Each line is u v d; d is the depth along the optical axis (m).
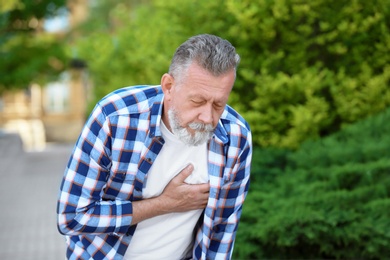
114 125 2.20
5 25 18.20
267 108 6.48
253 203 4.81
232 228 2.48
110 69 11.91
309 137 6.31
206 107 2.03
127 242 2.35
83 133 2.22
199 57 1.99
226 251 2.51
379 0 6.39
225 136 2.31
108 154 2.22
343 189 4.72
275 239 4.42
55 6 18.67
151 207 2.28
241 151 2.36
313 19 6.46
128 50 10.76
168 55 7.16
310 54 6.61
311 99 6.23
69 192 2.23
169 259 2.48
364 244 4.27
